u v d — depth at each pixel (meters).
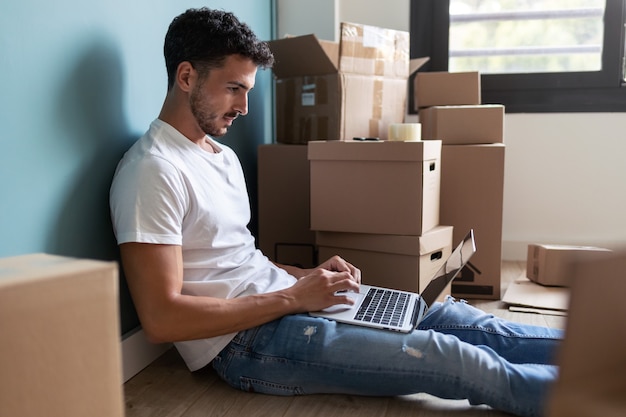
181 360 1.71
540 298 2.25
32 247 1.24
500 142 2.33
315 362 1.36
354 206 1.99
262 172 2.40
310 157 2.03
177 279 1.33
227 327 1.36
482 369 1.29
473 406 1.41
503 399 1.29
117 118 1.52
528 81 2.97
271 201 2.40
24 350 0.59
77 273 0.63
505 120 3.00
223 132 1.54
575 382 0.60
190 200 1.40
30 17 1.20
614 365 0.59
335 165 2.00
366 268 2.03
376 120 2.38
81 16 1.36
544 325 2.00
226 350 1.44
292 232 2.40
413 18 3.01
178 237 1.33
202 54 1.43
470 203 2.31
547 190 2.99
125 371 1.56
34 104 1.23
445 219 2.34
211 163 1.51
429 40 3.03
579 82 2.92
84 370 0.64
